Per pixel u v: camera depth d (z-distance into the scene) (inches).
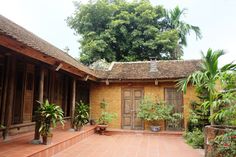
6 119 251.6
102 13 682.8
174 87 439.5
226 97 194.1
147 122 441.7
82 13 695.1
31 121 310.3
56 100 385.4
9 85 258.1
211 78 254.4
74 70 331.0
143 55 693.3
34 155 196.5
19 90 287.9
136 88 457.4
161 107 425.4
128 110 455.5
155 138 375.2
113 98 465.1
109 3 727.1
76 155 246.5
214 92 234.2
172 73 436.8
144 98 438.6
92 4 677.9
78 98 469.1
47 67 285.9
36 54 219.6
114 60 679.1
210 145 209.3
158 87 446.9
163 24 751.1
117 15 684.7
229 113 188.1
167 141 347.3
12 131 266.5
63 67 290.2
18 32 242.5
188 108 425.4
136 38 676.7
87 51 663.8
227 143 184.2
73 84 374.0
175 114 414.0
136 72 462.3
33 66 317.4
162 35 666.8
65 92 424.2
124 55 707.4
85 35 700.0
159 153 264.2
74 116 354.3
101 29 694.5
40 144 234.7
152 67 469.7
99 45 649.0
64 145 271.1
